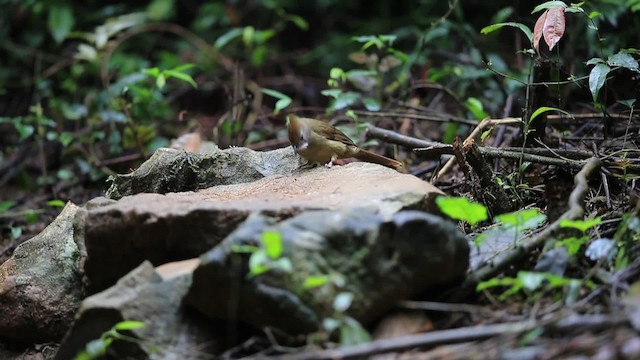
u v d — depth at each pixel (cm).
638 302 628
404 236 692
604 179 908
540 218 756
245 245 669
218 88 1994
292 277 660
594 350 584
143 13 2072
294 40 2403
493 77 1520
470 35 1617
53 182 1575
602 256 729
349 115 1309
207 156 1019
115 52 2152
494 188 941
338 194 811
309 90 2058
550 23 952
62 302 909
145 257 796
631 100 1055
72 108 1706
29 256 950
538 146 1088
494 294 749
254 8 2352
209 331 727
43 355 912
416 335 684
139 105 1564
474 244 808
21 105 2016
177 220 763
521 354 592
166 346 712
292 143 988
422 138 1409
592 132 1228
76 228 898
